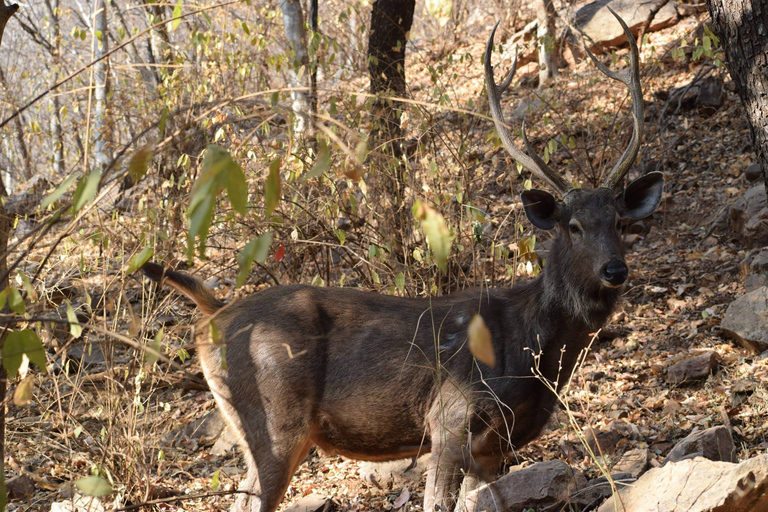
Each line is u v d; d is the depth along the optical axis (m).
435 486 5.77
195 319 9.12
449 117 11.53
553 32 18.86
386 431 6.12
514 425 6.03
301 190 9.08
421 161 9.07
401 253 8.99
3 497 2.87
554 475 5.79
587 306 6.01
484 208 11.73
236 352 6.07
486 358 2.61
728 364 8.74
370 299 6.35
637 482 5.37
